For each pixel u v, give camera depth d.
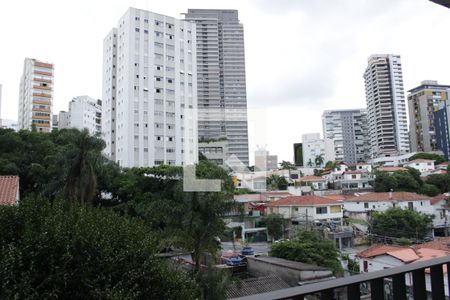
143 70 45.75
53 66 70.69
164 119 46.56
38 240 5.78
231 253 22.42
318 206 29.58
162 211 12.74
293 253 16.50
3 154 24.08
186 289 6.89
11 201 10.95
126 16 46.28
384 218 26.05
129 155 44.09
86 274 5.76
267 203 31.94
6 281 5.20
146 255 6.61
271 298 1.13
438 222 29.12
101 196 25.22
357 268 17.48
